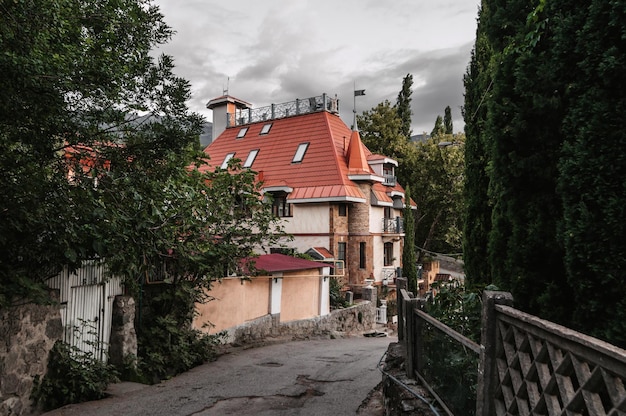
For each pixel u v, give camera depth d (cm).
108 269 778
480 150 791
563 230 409
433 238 3728
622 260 347
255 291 1419
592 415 174
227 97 3572
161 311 995
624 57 356
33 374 629
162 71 675
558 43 419
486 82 790
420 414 433
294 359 1077
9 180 567
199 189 1031
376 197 2755
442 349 420
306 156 2753
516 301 482
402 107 4516
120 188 641
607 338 355
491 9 602
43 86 520
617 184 353
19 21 489
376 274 2762
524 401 246
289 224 2612
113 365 783
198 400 691
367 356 1120
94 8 620
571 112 407
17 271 605
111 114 643
